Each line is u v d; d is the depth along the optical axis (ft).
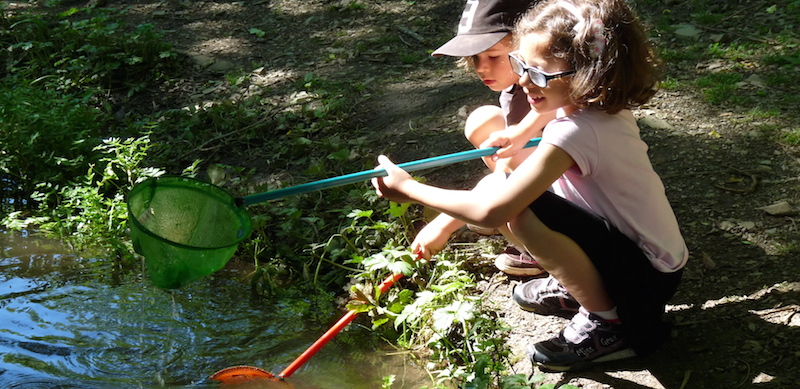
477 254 10.39
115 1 21.16
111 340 9.44
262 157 13.75
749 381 7.75
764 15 16.05
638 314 7.86
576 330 8.23
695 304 8.96
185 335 9.57
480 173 12.23
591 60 7.18
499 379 8.03
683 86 13.70
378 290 9.27
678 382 7.88
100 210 12.09
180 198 7.51
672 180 11.24
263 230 11.31
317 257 11.03
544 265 7.80
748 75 13.88
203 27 19.30
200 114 14.97
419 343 9.29
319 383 8.62
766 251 9.61
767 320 8.48
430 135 13.53
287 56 17.47
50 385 8.46
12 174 13.25
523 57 7.59
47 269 11.14
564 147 7.31
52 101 14.42
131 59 16.97
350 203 11.83
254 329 9.73
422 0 19.66
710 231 10.14
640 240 7.87
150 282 10.80
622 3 7.45
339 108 14.66
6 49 18.15
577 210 7.63
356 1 19.89
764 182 10.91
